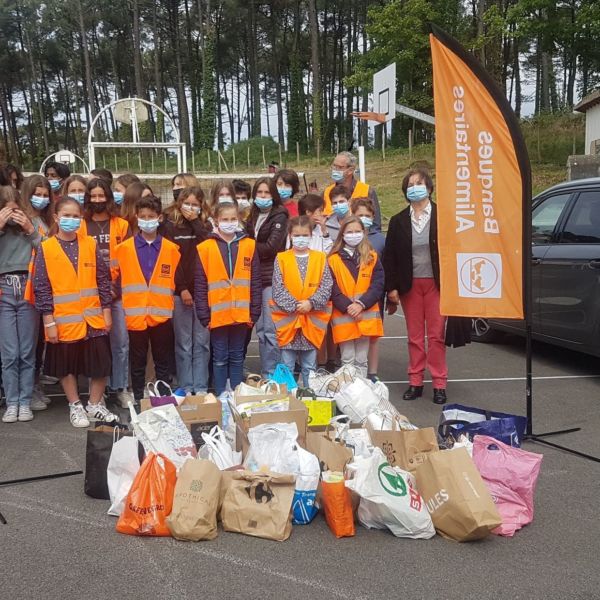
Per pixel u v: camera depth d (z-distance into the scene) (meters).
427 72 33.62
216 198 6.20
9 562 3.30
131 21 56.94
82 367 5.53
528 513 3.70
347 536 3.54
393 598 2.97
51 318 5.38
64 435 5.30
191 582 3.11
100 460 4.06
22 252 5.66
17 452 4.91
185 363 6.16
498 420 4.11
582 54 27.58
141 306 5.70
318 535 3.57
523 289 4.99
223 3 54.28
